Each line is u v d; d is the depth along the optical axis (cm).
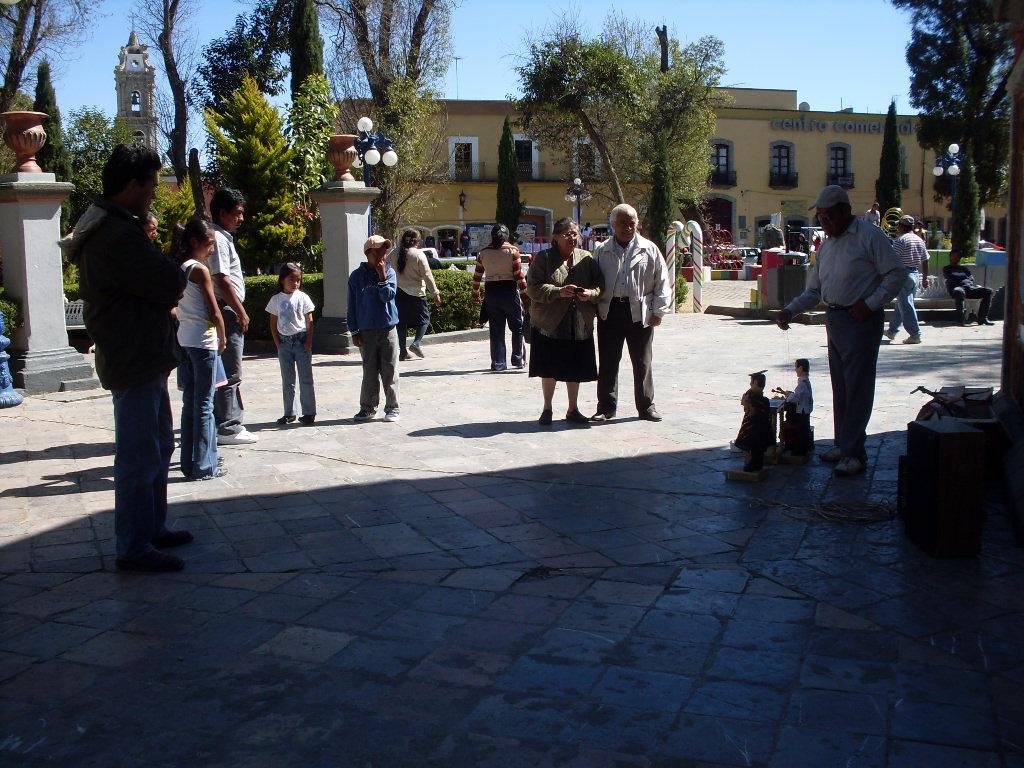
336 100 2548
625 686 322
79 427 813
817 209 588
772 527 499
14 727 300
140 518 441
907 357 1144
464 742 287
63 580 433
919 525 458
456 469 636
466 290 1560
